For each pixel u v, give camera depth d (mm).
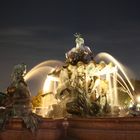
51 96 24594
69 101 21766
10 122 16844
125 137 16281
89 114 21844
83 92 22281
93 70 22984
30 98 17266
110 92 23562
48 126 17281
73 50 23656
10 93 17016
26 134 16719
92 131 17125
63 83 22828
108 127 16781
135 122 16219
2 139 16781
